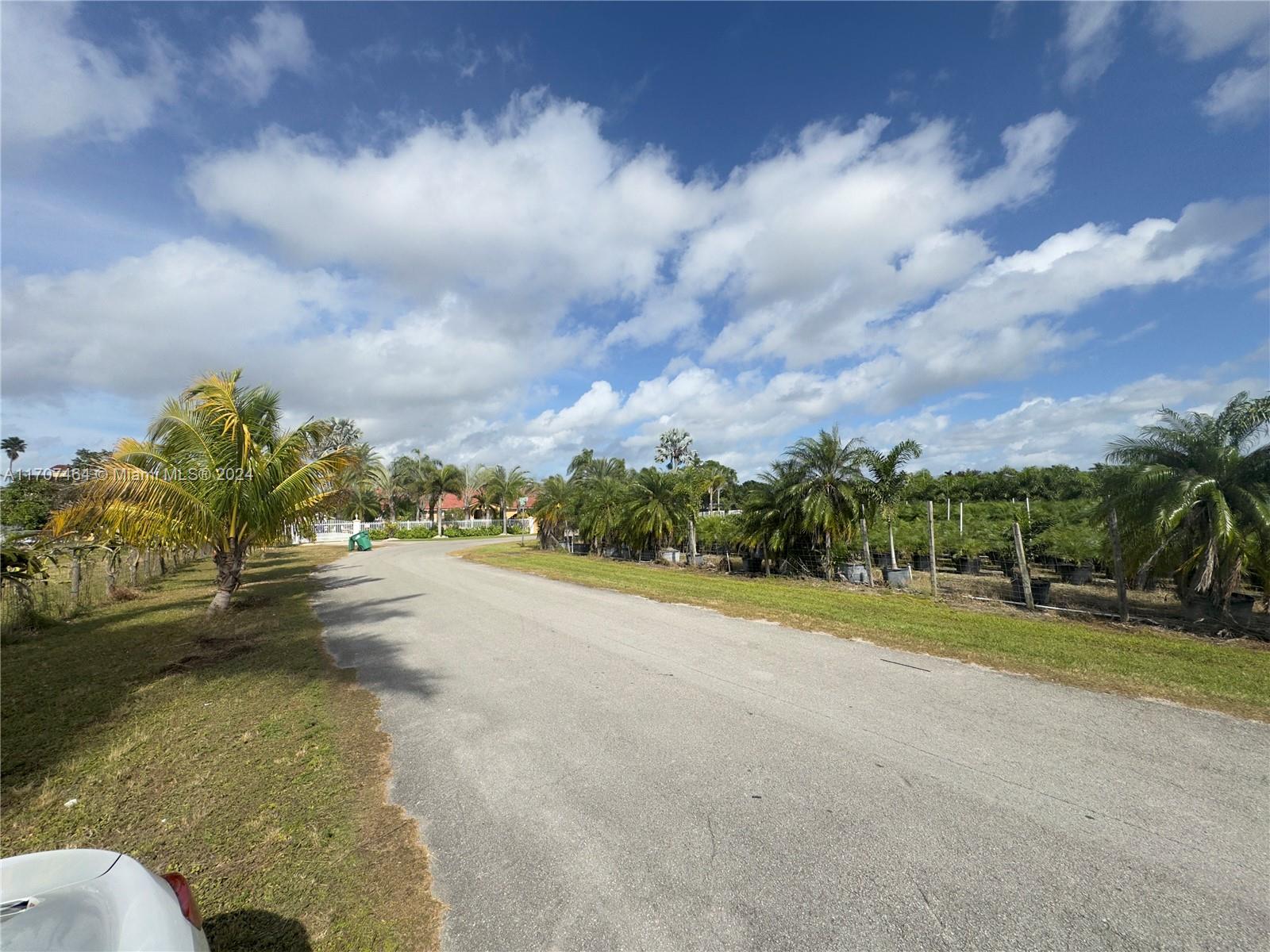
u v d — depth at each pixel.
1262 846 3.11
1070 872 2.92
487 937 2.55
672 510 20.75
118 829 3.54
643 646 7.87
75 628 10.13
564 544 33.47
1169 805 3.54
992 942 2.46
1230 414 8.23
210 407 10.99
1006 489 28.64
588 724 5.03
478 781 4.03
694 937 2.52
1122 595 8.77
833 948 2.44
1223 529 7.73
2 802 3.91
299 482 11.80
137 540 10.20
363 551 33.16
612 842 3.26
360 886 2.95
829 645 7.75
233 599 13.22
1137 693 5.60
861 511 14.27
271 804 3.80
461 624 9.84
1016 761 4.18
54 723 5.38
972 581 14.80
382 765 4.34
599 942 2.50
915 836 3.25
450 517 66.44
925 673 6.40
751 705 5.42
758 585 14.29
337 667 7.18
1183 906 2.66
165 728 5.21
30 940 1.64
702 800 3.69
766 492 15.72
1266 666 6.40
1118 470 8.95
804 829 3.34
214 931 2.64
